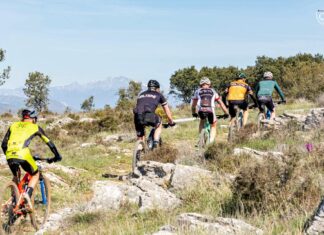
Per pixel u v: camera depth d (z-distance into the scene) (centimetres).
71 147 1822
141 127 1087
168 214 745
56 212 897
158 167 988
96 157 1519
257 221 643
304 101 2908
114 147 1745
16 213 774
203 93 1202
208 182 873
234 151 1084
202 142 1167
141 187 903
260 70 6594
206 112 1187
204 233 564
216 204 767
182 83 10288
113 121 2398
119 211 823
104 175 1259
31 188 802
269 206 686
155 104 1084
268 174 716
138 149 1065
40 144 1858
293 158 730
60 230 781
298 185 721
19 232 788
